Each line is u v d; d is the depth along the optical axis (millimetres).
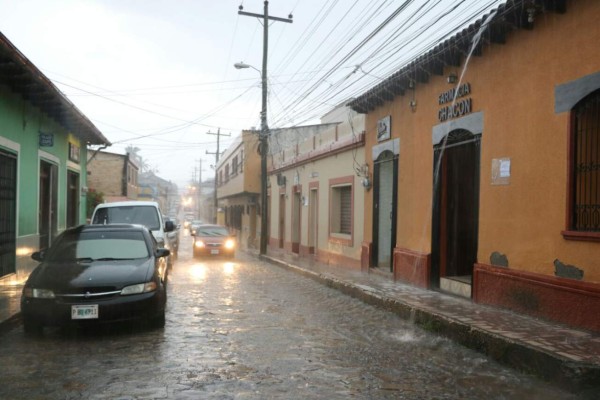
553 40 7770
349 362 6348
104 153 33875
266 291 12367
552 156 7762
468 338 7191
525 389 5449
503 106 8891
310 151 21312
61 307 7102
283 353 6660
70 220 18188
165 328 7980
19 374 5676
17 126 11742
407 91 12414
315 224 21094
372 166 14742
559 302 7496
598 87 6961
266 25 22828
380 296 10250
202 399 4949
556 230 7656
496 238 9016
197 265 19203
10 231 11359
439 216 11070
